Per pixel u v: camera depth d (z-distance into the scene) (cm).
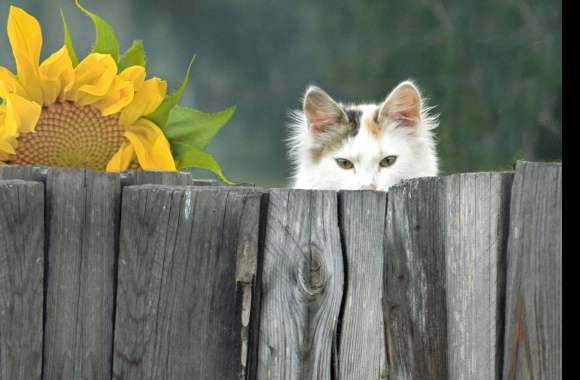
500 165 2680
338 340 628
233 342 627
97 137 729
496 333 595
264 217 629
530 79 2788
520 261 588
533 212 585
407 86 1132
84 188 631
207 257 627
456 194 606
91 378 632
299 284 625
